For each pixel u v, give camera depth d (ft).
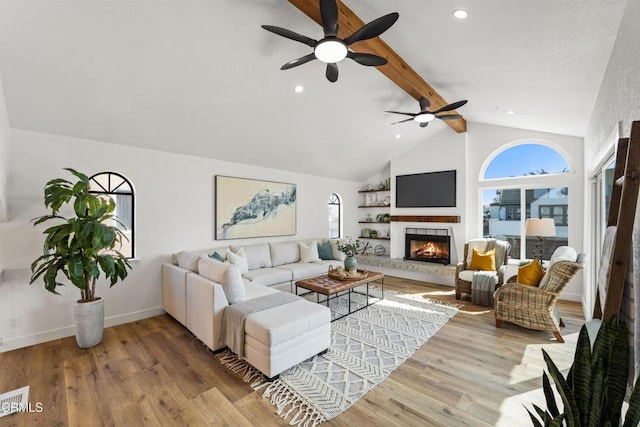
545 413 4.03
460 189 18.30
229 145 14.35
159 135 12.22
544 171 15.99
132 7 7.32
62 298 10.61
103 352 9.46
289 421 6.46
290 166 18.31
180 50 8.79
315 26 9.09
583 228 14.33
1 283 9.45
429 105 12.81
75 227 8.92
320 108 13.56
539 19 6.63
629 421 3.35
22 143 9.91
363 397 7.24
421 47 9.64
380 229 23.56
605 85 8.21
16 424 6.34
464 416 6.56
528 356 9.18
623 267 4.53
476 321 12.06
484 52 8.84
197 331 10.07
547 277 10.66
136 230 12.44
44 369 8.46
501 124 16.65
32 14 6.89
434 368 8.52
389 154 20.63
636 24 5.24
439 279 18.21
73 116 10.07
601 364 3.61
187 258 11.80
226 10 7.96
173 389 7.55
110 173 11.97
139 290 12.47
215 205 15.08
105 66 8.70
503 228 17.24
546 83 9.72
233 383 7.81
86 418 6.52
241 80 10.59
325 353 9.40
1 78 8.18
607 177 9.75
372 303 14.40
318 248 18.85
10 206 9.74
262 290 11.30
